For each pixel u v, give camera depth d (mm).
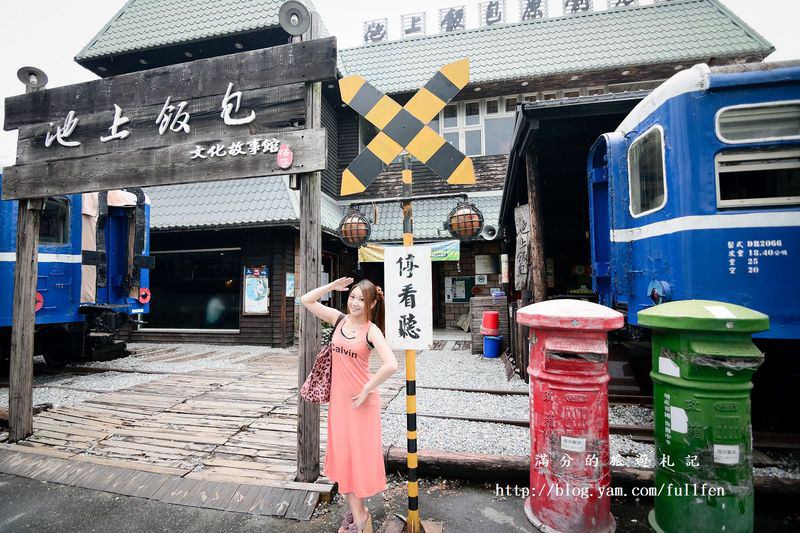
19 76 4348
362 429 2572
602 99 4855
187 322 10914
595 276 5227
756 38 10094
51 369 7578
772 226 3211
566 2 12844
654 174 3801
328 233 10281
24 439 4227
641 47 10680
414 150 2797
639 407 4879
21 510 3100
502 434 4211
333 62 3396
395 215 11773
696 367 2395
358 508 2605
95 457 3779
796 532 2680
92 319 7441
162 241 10867
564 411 2605
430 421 4613
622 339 5988
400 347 2619
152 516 2986
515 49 11664
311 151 3357
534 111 5062
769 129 3254
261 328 10242
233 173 3576
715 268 3275
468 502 3090
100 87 4062
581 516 2568
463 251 12969
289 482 3225
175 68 3832
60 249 6914
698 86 3359
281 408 5137
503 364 7598
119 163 3947
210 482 3275
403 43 13000
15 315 4316
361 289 2643
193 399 5527
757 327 2281
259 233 10312
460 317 12852
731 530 2354
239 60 3652
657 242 3721
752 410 4043
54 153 4203
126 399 5539
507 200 8617
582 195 9070
